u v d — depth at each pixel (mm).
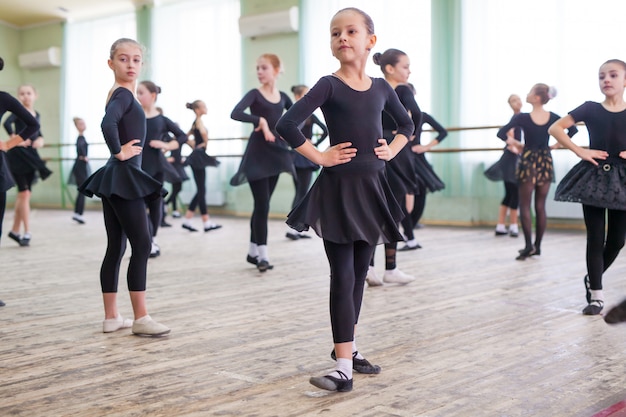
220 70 9969
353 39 2049
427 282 4078
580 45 7047
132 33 11047
